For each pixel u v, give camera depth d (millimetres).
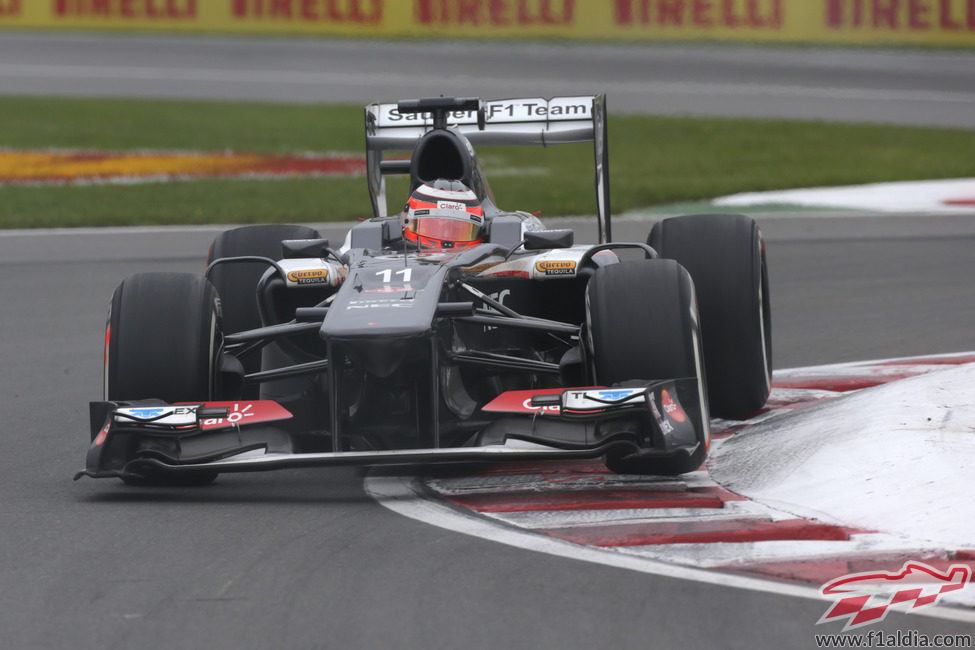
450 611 14656
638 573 15789
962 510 17312
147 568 16375
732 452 22547
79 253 53062
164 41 144375
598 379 20625
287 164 85188
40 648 13742
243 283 26750
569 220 63125
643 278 20719
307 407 23766
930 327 35938
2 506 19875
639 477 20938
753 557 16312
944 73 127312
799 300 41062
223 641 13867
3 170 82000
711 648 13500
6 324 39312
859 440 20531
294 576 15977
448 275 21531
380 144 30188
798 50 136500
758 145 93938
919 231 56250
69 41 144500
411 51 136875
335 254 23969
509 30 139250
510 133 29469
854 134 98188
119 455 20188
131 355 20719
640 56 133125
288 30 144875
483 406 21266
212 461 19781
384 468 22594
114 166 84188
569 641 13719
